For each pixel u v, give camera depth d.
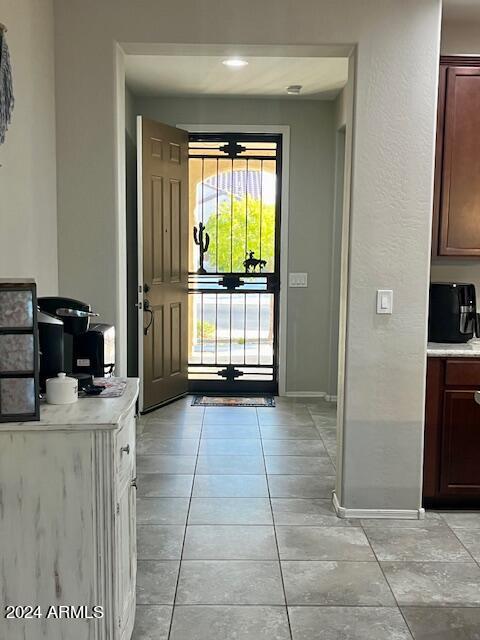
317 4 3.00
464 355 3.23
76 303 2.30
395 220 3.11
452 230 3.39
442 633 2.28
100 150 3.04
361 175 3.09
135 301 5.19
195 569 2.72
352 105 3.08
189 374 5.87
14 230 2.42
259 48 3.06
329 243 5.72
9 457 1.79
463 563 2.79
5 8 2.30
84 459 1.81
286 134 5.60
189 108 5.54
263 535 3.05
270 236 5.77
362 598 2.50
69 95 3.01
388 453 3.24
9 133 2.35
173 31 2.99
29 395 1.79
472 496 3.34
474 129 3.33
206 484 3.71
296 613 2.40
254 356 5.90
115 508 1.84
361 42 3.02
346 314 3.16
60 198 3.05
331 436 4.68
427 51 3.03
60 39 2.98
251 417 5.17
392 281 3.14
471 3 3.22
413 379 3.20
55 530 1.83
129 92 5.20
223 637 2.24
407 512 3.26
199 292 5.83
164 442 4.49
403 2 3.01
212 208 5.72
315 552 2.88
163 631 2.27
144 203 5.00
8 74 2.18
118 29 2.98
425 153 3.08
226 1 2.98
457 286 3.43
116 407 1.94
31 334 1.77
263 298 5.84
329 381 5.78
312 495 3.56
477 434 3.30
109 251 3.08
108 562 1.85
